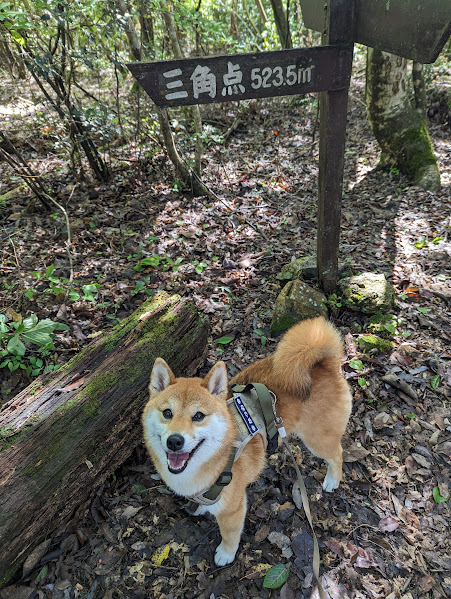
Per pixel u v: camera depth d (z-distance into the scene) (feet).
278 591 2.96
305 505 2.97
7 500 2.84
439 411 3.97
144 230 6.31
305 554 3.14
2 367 4.00
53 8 5.40
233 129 10.41
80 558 3.06
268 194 7.60
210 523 3.32
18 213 6.56
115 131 7.15
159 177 7.78
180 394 2.80
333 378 3.31
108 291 5.11
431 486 3.49
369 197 7.68
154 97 3.62
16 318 4.04
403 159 8.17
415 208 7.13
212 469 2.79
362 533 3.26
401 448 3.74
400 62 7.73
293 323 4.75
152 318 4.02
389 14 3.48
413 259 5.78
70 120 6.63
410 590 2.97
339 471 3.50
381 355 4.45
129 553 3.11
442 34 3.01
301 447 3.85
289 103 11.96
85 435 3.24
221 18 12.92
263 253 5.93
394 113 8.13
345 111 4.25
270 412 3.04
